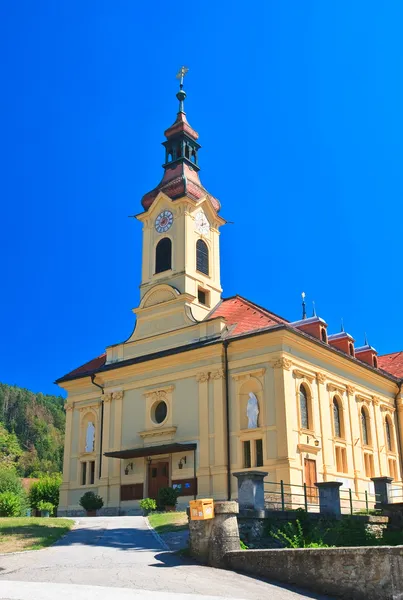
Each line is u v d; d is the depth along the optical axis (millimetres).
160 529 25562
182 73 52219
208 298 45531
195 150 50281
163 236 46312
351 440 42469
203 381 39438
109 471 42469
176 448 38281
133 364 42969
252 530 22297
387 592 14461
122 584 14930
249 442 37156
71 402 47125
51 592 13344
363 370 45844
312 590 15453
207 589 14695
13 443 84125
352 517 27328
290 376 37312
